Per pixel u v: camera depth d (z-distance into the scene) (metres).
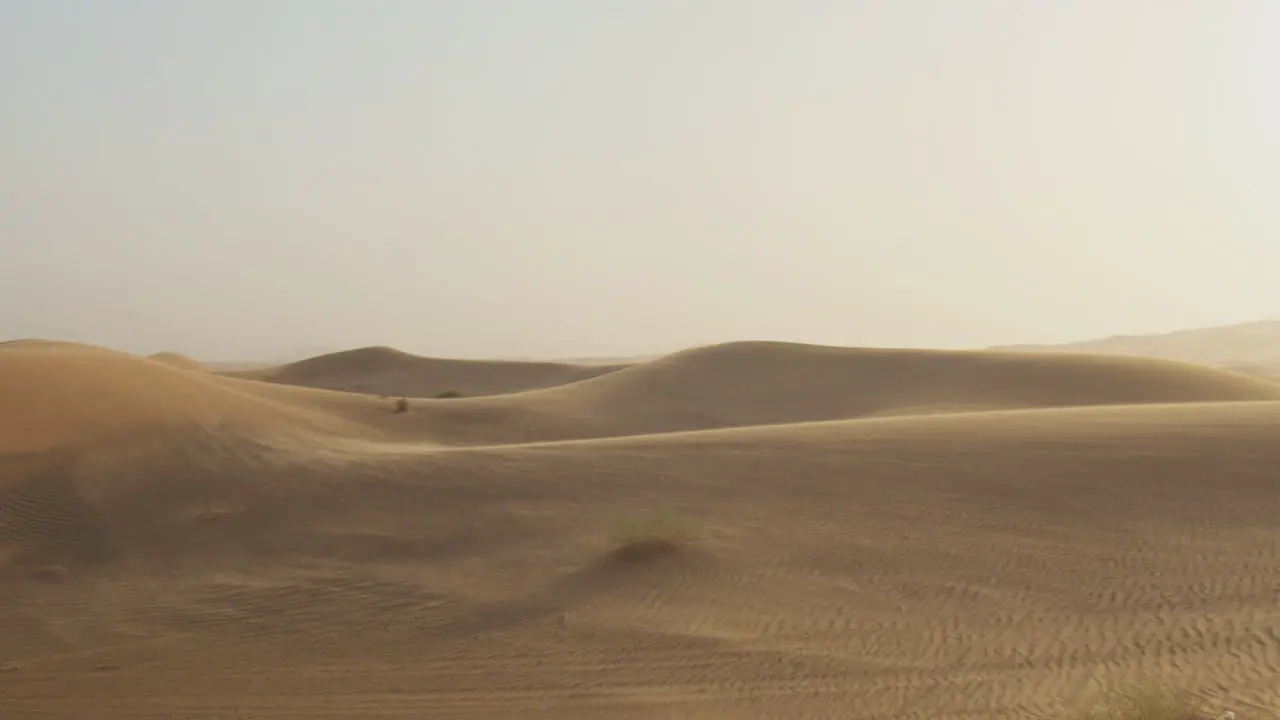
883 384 56.12
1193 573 12.52
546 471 21.17
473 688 10.25
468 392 94.56
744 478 19.72
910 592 12.55
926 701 9.18
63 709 10.09
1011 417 26.44
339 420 37.28
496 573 14.79
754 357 62.22
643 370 60.88
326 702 10.07
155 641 12.31
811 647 10.84
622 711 9.41
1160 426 22.33
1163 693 8.77
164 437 24.08
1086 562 13.31
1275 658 9.54
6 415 23.50
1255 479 17.02
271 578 15.26
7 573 15.90
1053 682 9.40
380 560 16.06
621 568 14.40
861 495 17.84
